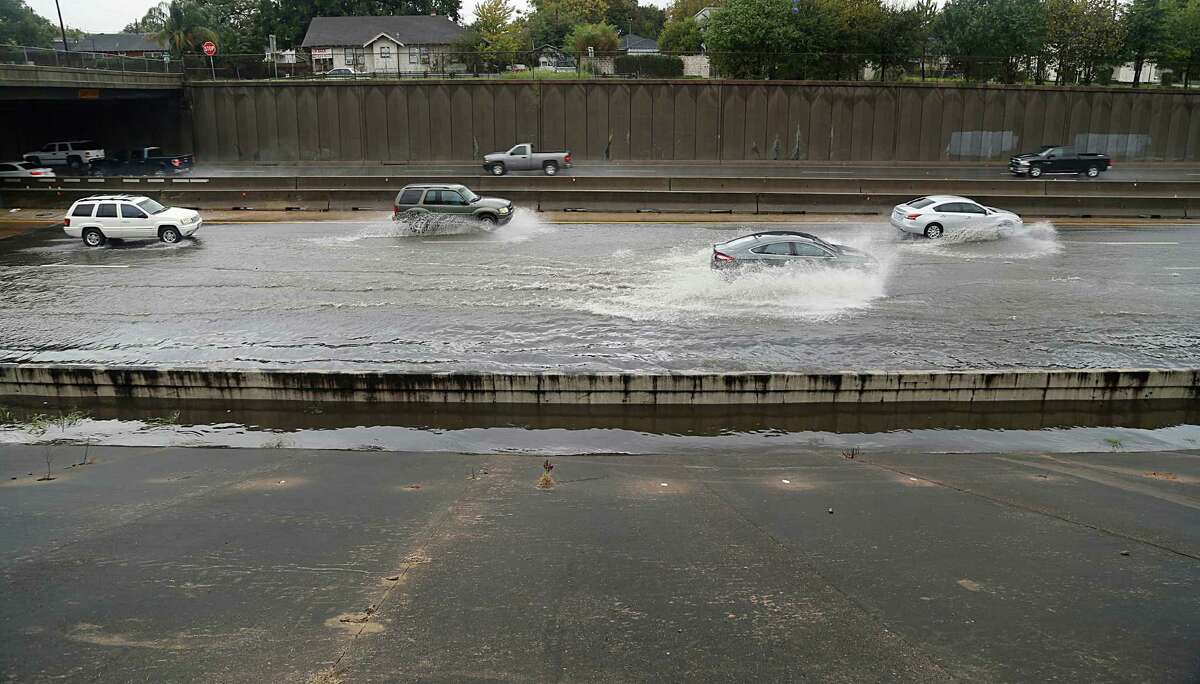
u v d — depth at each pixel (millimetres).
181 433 12031
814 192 31531
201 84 49000
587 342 14625
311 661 4105
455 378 12500
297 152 49281
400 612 4766
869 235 25531
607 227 27016
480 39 57312
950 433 12078
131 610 4789
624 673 4004
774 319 15969
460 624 4594
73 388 13047
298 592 5094
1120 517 7195
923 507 7535
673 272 20000
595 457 10648
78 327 15977
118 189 32312
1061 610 4883
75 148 45094
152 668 4031
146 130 50000
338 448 11461
